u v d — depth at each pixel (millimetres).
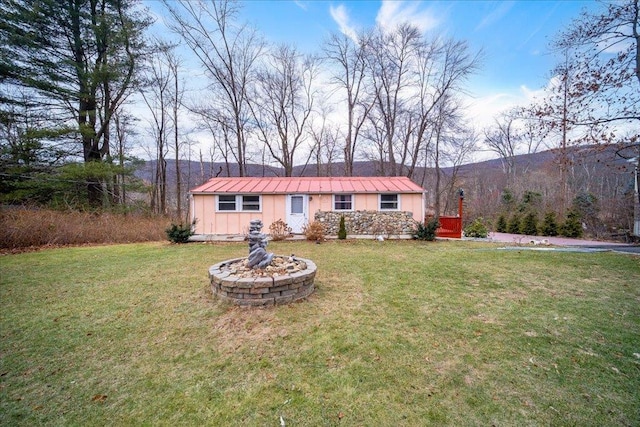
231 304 4094
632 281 5133
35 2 11484
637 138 7031
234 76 18797
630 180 12719
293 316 3715
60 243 10125
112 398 2285
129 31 13672
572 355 2750
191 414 2098
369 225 11500
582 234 12469
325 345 3008
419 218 11594
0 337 3291
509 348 2893
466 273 5762
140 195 18109
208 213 11664
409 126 20172
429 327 3389
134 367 2701
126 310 4023
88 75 12969
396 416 2025
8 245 9234
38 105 12867
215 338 3215
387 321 3561
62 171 12672
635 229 11500
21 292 4828
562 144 8539
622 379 2379
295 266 4723
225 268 4754
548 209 15344
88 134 13312
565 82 7820
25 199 12234
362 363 2676
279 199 11688
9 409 2170
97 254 8195
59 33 12625
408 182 12750
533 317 3627
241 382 2451
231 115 19391
